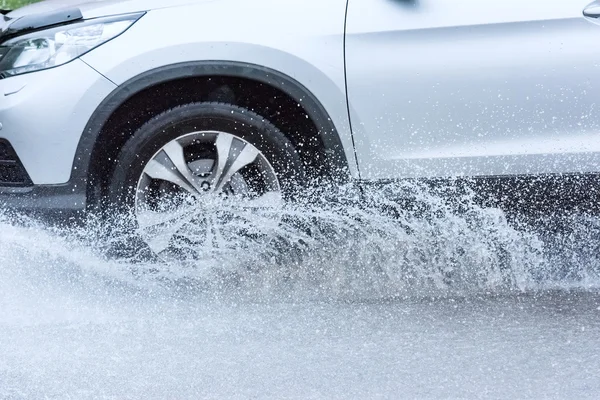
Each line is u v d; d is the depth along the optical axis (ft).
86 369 13.60
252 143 17.24
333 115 16.80
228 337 14.85
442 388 12.70
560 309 15.92
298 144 17.31
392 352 14.07
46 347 14.51
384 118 16.79
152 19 16.83
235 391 12.75
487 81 16.66
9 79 17.02
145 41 16.69
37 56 16.94
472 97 16.70
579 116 16.79
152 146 17.16
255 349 14.30
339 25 16.70
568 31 16.58
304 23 16.72
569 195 17.21
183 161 17.28
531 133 16.84
